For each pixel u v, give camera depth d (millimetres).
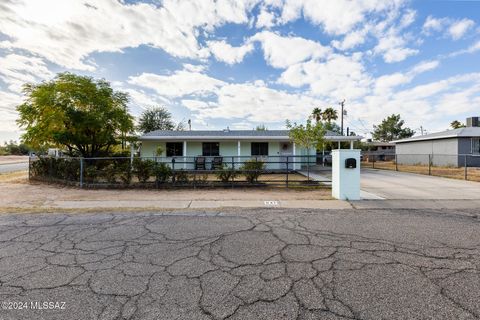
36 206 6793
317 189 9594
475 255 3383
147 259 3316
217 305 2299
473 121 25609
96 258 3359
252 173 10125
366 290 2527
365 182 11766
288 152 20250
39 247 3775
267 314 2162
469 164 21719
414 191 9055
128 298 2424
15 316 2156
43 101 12812
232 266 3092
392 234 4293
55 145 14906
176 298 2416
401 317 2113
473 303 2301
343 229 4602
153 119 37875
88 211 6180
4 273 2943
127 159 10344
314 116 41469
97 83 14695
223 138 18188
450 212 5957
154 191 9242
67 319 2117
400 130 56219
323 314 2152
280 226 4816
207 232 4465
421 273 2879
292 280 2738
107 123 14406
